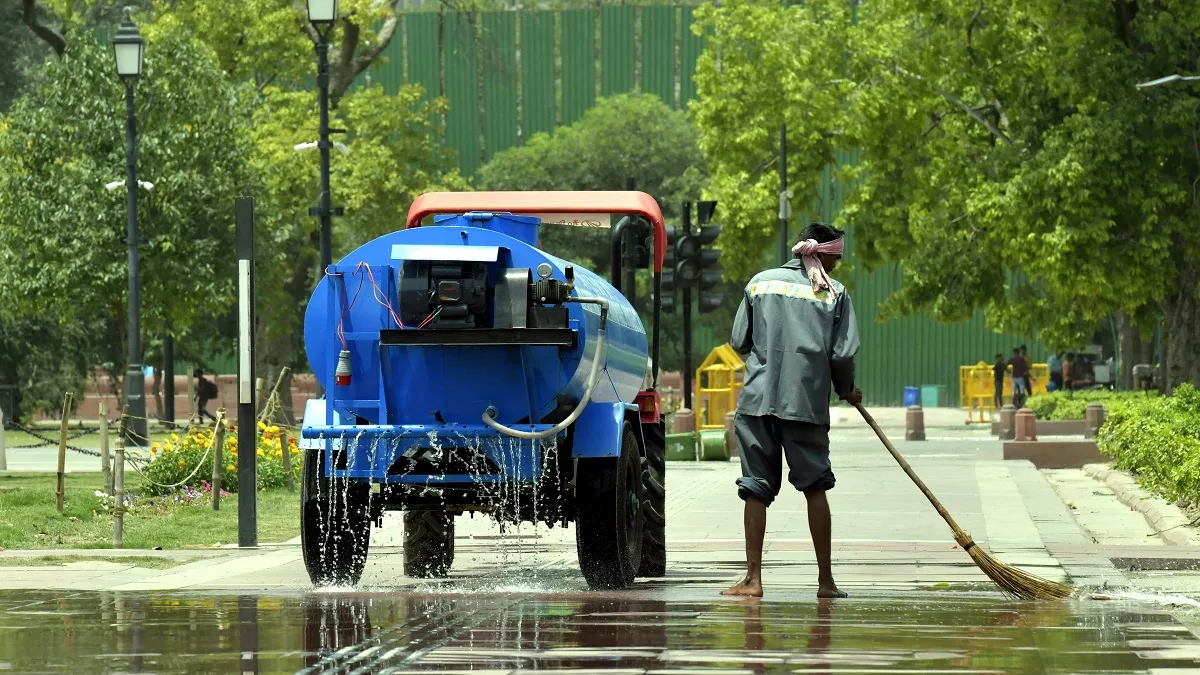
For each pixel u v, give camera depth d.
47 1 134.38
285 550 36.19
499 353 26.62
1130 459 58.81
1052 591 24.69
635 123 175.62
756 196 115.75
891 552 34.06
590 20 193.88
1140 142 88.44
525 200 34.62
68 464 80.19
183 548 37.66
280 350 144.12
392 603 24.19
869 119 109.19
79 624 21.36
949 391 183.75
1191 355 92.69
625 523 27.55
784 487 54.50
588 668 17.45
